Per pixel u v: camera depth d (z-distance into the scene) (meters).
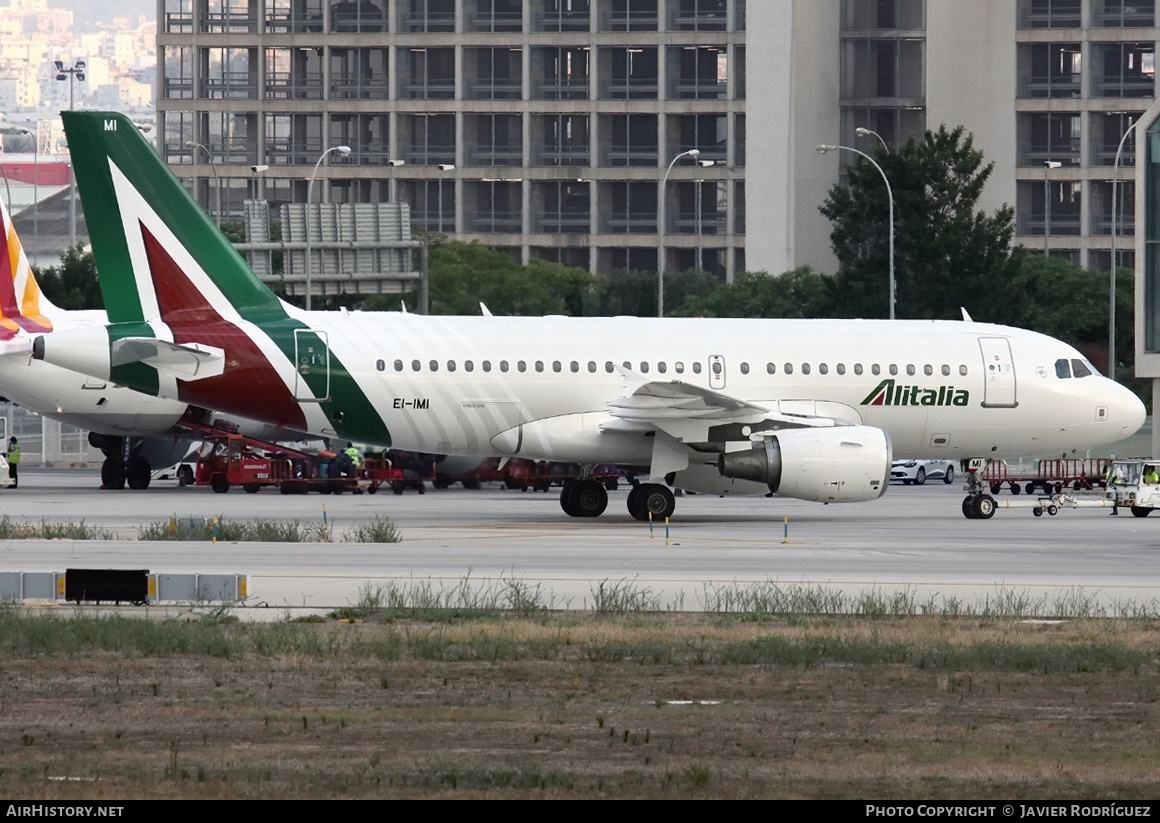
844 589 103.25
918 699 68.69
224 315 155.38
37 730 61.00
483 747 58.53
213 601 94.00
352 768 54.78
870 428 155.12
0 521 151.50
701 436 153.75
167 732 60.78
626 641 81.81
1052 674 75.00
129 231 153.62
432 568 112.38
